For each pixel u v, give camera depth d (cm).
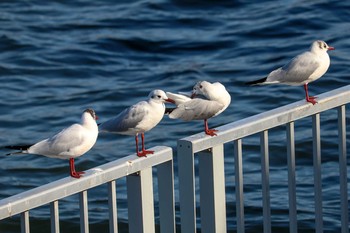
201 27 2261
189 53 2120
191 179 616
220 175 635
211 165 630
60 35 2244
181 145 616
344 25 2186
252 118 647
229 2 2378
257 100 1806
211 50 2123
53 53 2134
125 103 1859
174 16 2330
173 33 2234
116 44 2177
